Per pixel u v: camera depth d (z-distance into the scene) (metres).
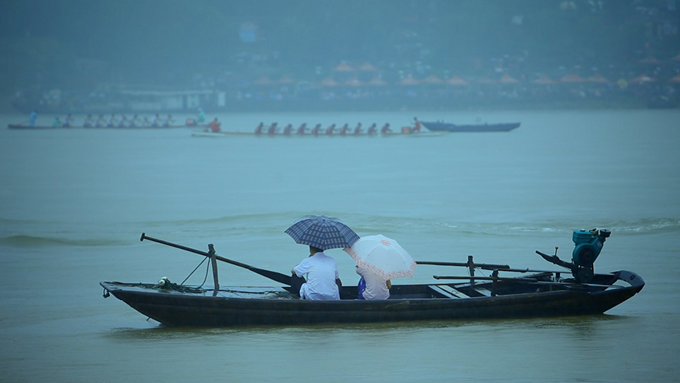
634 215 102.25
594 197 123.38
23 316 53.25
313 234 47.81
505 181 150.75
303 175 168.12
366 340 44.34
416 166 189.12
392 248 48.31
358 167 187.75
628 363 39.84
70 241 86.56
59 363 41.19
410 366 39.28
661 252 76.31
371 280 48.31
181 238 88.94
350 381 37.00
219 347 43.34
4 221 102.44
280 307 46.94
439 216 104.38
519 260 74.88
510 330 46.59
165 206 118.44
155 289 48.75
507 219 101.06
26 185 150.88
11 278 67.25
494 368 38.97
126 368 39.97
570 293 49.09
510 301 48.59
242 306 46.91
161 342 44.75
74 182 156.25
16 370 40.03
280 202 122.00
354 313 47.38
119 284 48.69
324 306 47.06
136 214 109.69
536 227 94.19
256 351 42.41
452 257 76.25
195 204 120.50
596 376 37.78
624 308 53.16
